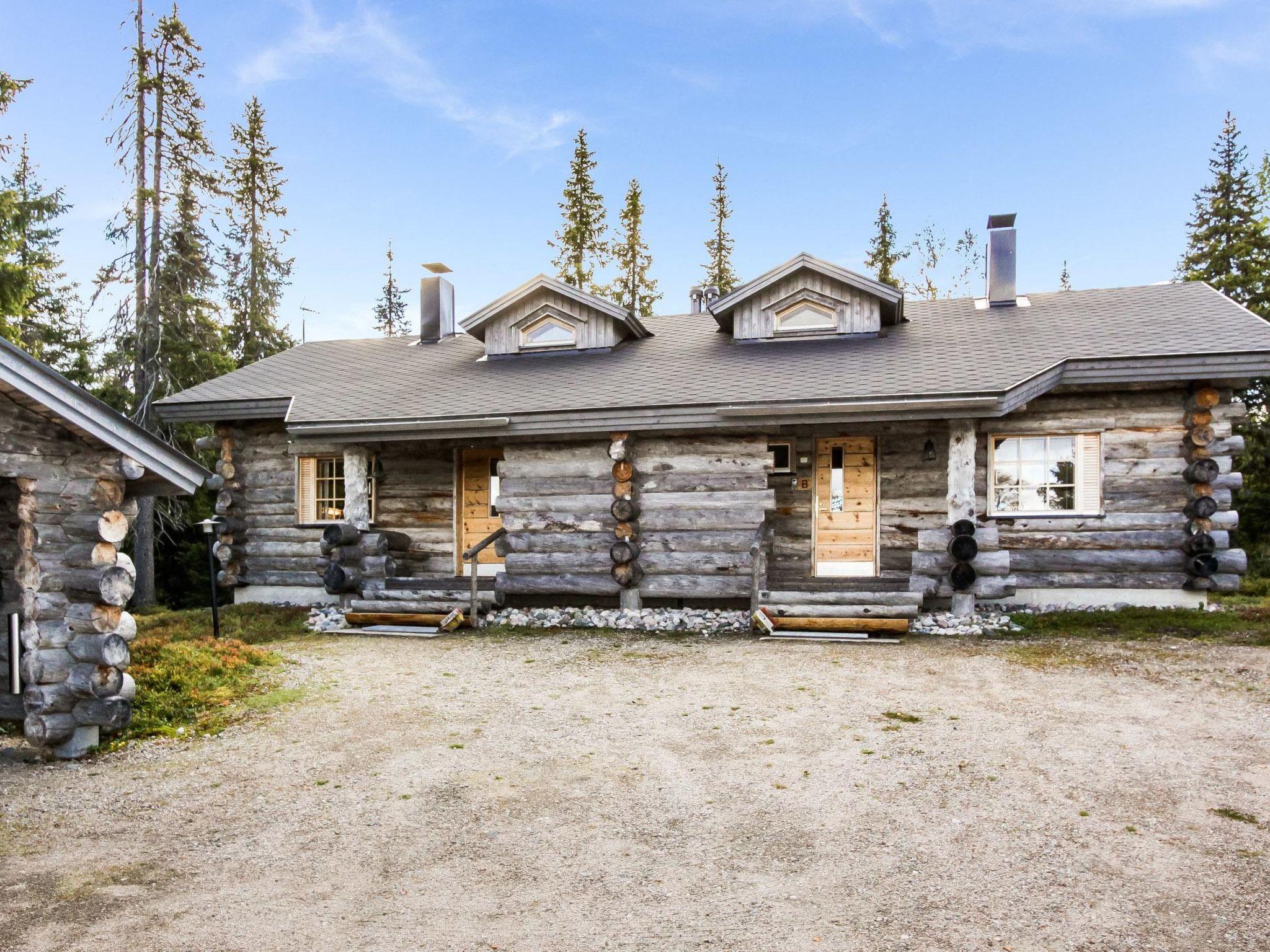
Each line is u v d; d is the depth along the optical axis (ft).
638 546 36.86
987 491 36.96
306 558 45.37
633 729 21.13
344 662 29.78
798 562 40.06
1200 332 35.83
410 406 40.16
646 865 13.62
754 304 44.21
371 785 17.53
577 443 37.86
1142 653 28.09
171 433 62.44
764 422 34.63
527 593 38.63
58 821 15.92
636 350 45.75
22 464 19.02
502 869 13.60
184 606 65.98
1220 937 11.14
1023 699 22.85
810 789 16.81
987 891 12.51
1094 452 36.52
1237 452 34.94
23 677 19.85
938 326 43.32
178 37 61.16
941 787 16.76
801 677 26.14
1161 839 14.17
